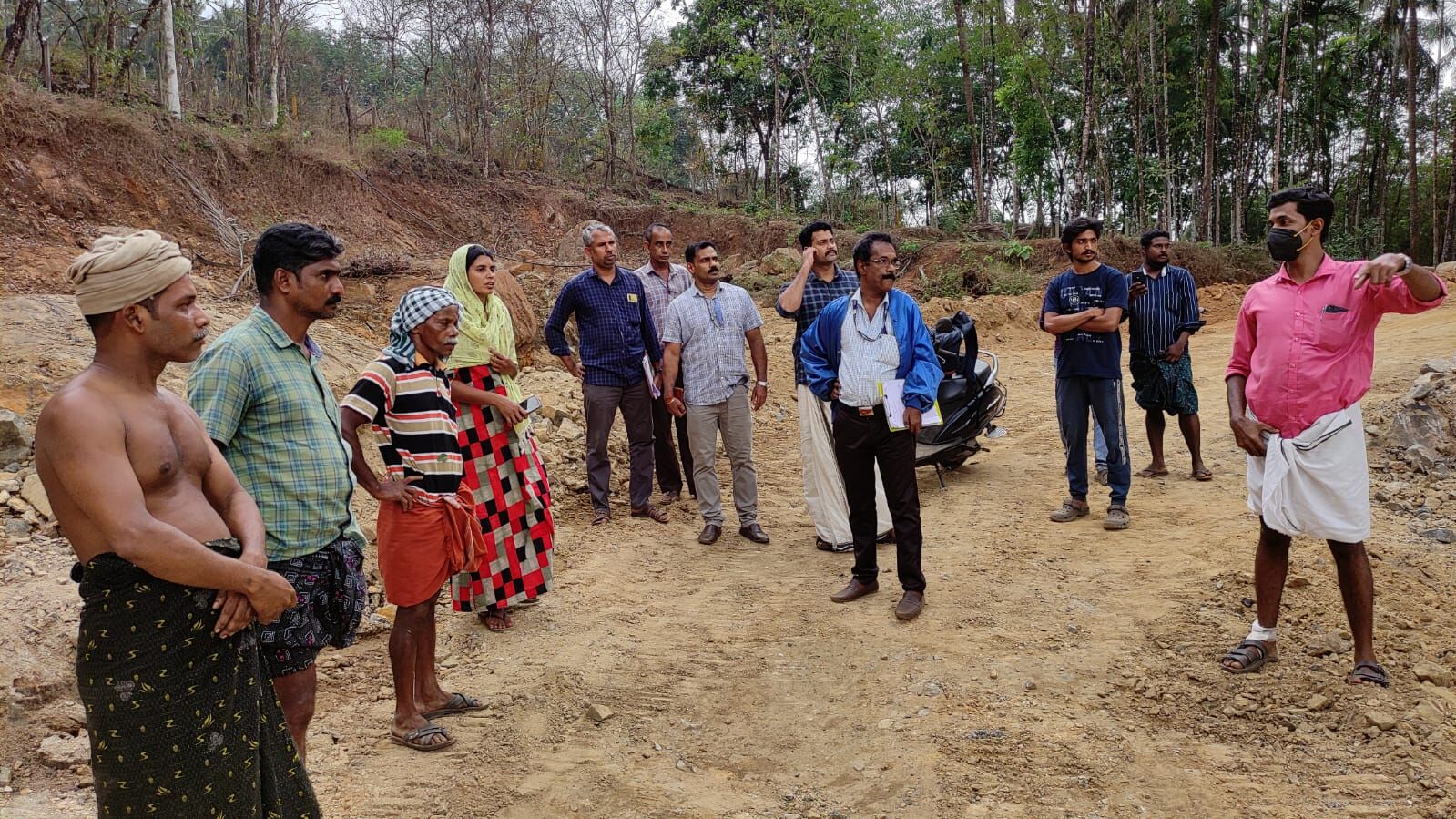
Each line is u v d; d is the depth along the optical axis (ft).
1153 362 23.63
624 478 27.04
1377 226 119.34
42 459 7.18
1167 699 13.21
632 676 14.85
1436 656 13.75
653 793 11.71
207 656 7.55
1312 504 12.79
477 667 15.16
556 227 80.07
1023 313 57.47
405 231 65.36
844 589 17.67
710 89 121.90
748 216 92.43
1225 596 16.15
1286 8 104.22
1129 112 112.98
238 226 44.27
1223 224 129.49
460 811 11.25
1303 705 12.75
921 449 24.95
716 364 21.36
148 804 7.45
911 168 131.54
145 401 7.70
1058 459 27.99
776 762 12.52
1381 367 31.07
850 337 16.65
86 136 41.60
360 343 30.32
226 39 78.74
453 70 84.48
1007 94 99.60
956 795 11.27
